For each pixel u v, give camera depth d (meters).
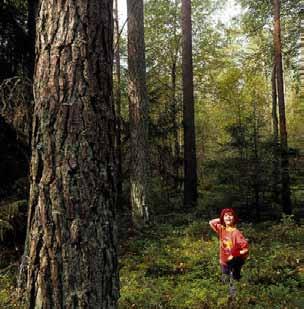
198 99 33.22
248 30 26.73
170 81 30.64
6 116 8.18
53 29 3.08
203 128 33.12
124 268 9.02
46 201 2.98
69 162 2.98
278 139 17.73
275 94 26.86
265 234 12.35
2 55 9.35
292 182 18.55
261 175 15.27
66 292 2.91
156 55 30.05
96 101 3.09
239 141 15.69
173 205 18.66
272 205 16.11
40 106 3.08
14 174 9.14
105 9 3.21
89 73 3.08
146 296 7.07
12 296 4.75
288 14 23.48
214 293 7.39
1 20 9.36
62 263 2.93
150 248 10.58
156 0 29.45
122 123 15.73
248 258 9.58
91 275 2.95
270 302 7.04
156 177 19.94
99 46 3.14
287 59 25.00
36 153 3.06
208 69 31.81
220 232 7.89
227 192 15.88
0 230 8.02
